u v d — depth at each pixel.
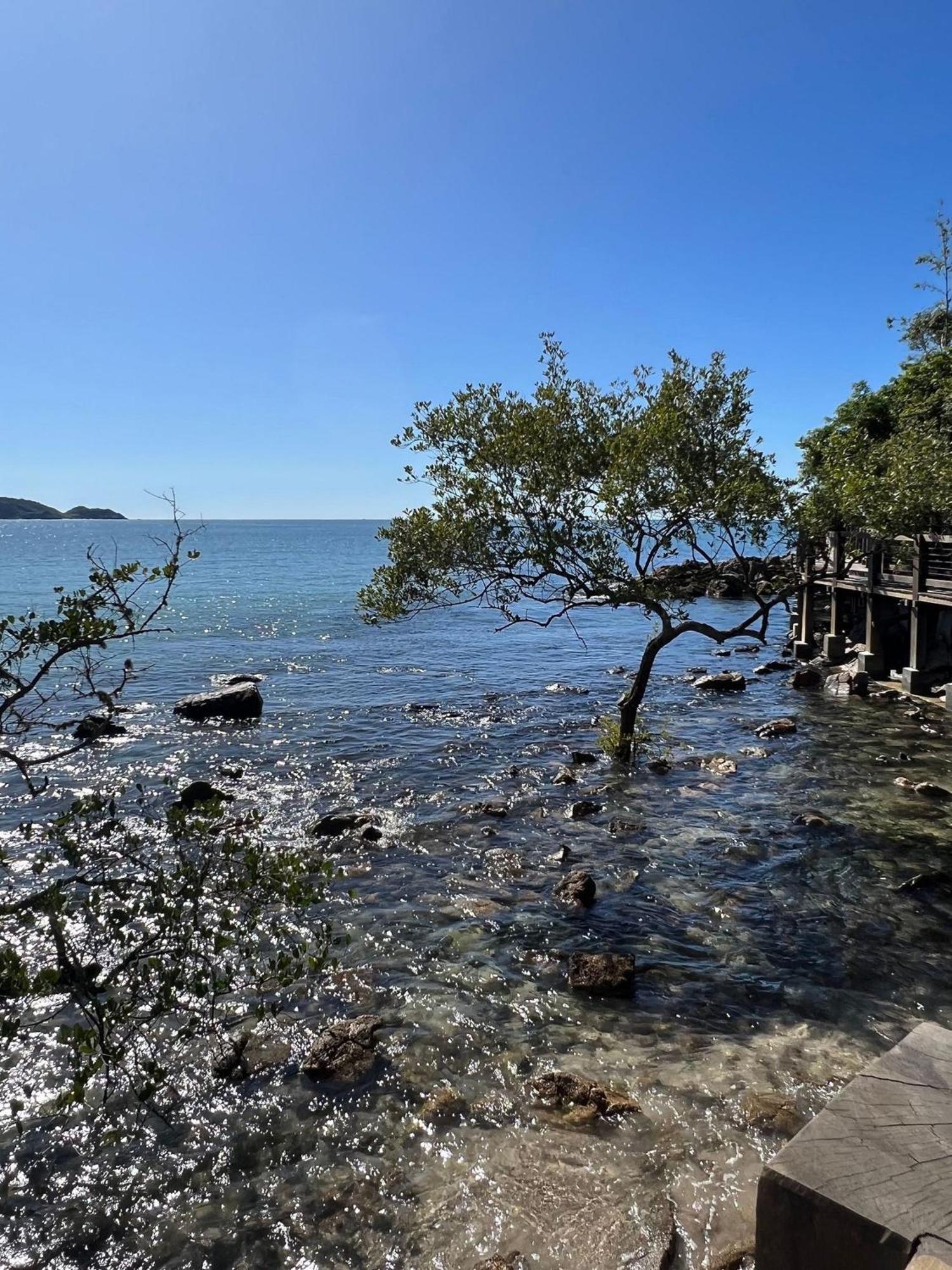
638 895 10.56
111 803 5.88
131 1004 5.12
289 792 15.03
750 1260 4.80
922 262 38.34
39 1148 6.26
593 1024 7.69
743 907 10.16
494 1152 6.00
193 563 96.00
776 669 27.66
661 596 15.64
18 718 4.71
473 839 12.60
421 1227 5.35
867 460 21.78
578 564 14.90
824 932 9.48
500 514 14.35
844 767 16.17
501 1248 5.11
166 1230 5.49
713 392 15.18
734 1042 7.31
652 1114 6.31
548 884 10.95
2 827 12.94
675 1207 5.33
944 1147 3.10
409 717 21.48
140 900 5.38
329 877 6.01
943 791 14.27
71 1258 5.30
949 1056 3.71
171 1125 6.48
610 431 15.15
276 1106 6.66
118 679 26.12
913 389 31.94
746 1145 5.90
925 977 8.42
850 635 28.98
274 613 46.31
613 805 14.16
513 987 8.37
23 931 9.02
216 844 8.47
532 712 22.02
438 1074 6.97
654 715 21.45
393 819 13.50
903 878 10.93
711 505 14.35
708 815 13.55
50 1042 7.50
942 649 22.20
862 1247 2.77
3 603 45.59
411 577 15.25
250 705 21.55
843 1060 6.98
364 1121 6.43
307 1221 5.49
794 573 20.41
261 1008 7.01
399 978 8.57
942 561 20.97
